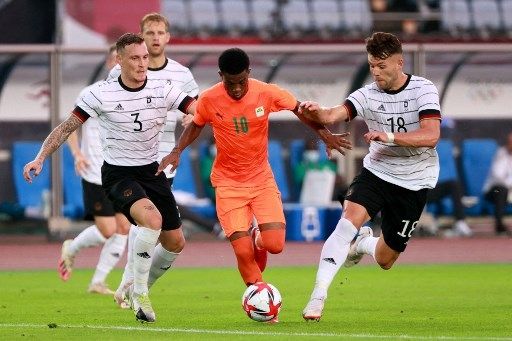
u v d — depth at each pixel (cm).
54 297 4484
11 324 3506
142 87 3550
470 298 4381
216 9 10738
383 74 3403
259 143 3484
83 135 4838
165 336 3130
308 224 7900
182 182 8356
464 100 8725
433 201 8081
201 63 8269
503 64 8600
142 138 3581
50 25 9319
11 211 8100
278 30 10725
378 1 10594
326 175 8194
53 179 7681
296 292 4659
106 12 9456
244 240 3466
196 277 5462
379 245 3788
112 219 4722
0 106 8175
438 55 8100
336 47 7675
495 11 10700
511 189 8412
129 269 3966
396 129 3491
